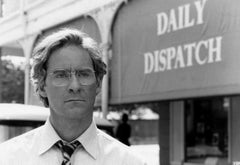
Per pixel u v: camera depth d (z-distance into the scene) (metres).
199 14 7.37
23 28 12.42
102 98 9.16
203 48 7.28
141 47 8.62
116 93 9.20
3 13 13.58
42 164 1.84
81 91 1.81
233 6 6.78
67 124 1.85
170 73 7.91
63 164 1.83
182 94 7.64
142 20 8.61
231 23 6.81
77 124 1.86
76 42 1.85
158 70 8.19
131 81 8.84
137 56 8.71
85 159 1.87
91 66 1.86
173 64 7.86
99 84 2.00
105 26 9.32
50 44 1.83
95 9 9.60
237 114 9.62
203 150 10.48
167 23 8.03
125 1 8.97
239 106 9.58
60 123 1.85
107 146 1.94
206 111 10.48
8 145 1.91
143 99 8.52
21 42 12.69
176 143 11.19
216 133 10.17
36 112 5.14
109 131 5.77
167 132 11.43
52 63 1.83
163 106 11.56
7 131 4.85
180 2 7.76
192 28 7.50
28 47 12.30
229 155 9.70
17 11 12.66
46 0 11.30
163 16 8.12
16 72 26.12
